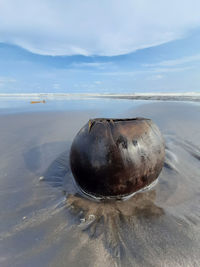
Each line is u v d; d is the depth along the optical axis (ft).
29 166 10.09
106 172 5.84
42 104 49.98
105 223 5.58
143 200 6.62
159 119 21.11
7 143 13.99
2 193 7.50
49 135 16.05
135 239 4.94
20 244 4.91
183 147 12.21
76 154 6.48
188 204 6.44
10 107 41.57
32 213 6.20
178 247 4.63
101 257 4.42
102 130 6.11
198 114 22.11
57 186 7.93
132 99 62.03
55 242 4.93
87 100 66.64
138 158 5.92
